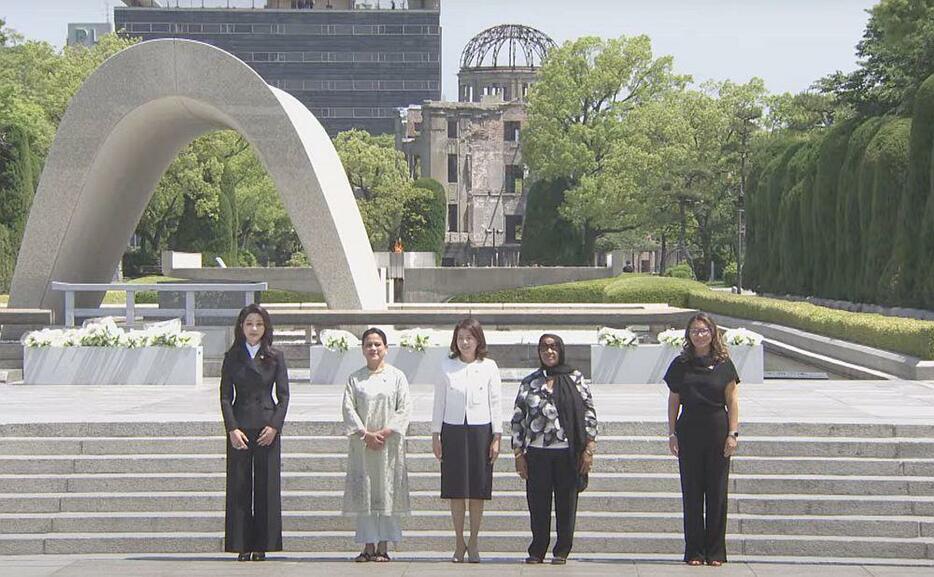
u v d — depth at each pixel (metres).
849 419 13.48
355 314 22.33
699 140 59.16
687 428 10.37
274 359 10.62
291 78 154.25
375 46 154.25
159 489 12.29
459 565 10.38
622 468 12.48
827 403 16.20
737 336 19.77
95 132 23.12
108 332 19.41
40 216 23.39
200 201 55.25
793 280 44.25
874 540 11.32
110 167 23.88
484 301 45.19
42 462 12.55
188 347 19.33
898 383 20.20
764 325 35.59
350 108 154.62
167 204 56.91
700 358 10.39
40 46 57.16
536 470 10.43
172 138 25.22
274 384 10.65
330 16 154.00
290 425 13.07
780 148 53.62
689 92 60.31
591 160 65.88
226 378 10.60
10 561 10.93
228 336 22.42
